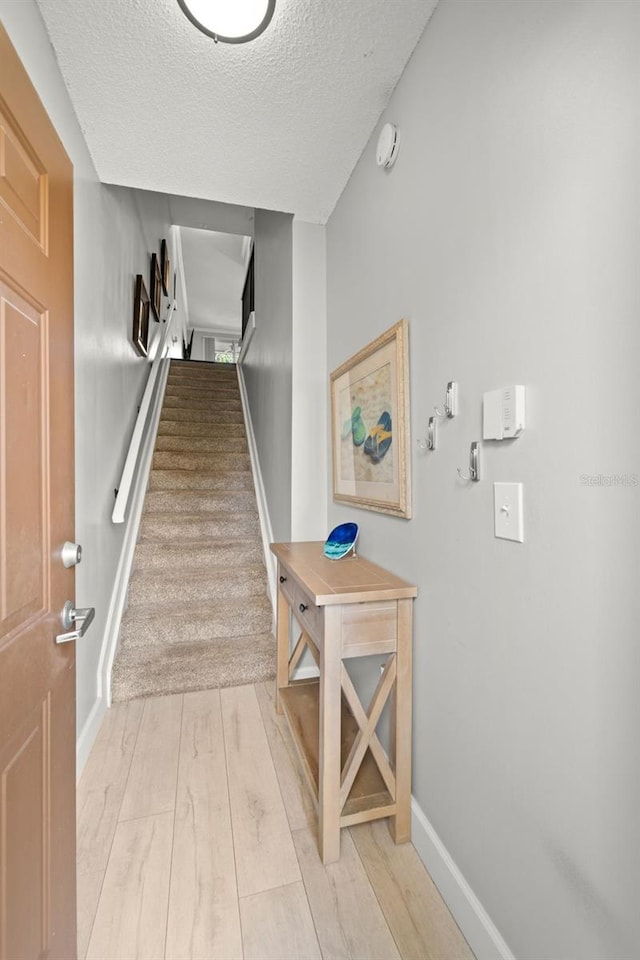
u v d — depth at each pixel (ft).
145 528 9.32
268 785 4.78
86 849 3.98
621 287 1.98
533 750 2.56
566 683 2.32
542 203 2.44
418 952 3.14
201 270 20.10
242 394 14.16
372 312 4.98
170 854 3.93
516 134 2.65
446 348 3.47
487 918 2.98
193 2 3.35
